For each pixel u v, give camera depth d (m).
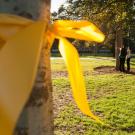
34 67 1.57
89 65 29.33
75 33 1.96
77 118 9.59
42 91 1.75
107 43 18.02
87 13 15.04
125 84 16.94
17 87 1.52
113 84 16.83
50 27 1.84
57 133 8.52
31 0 1.70
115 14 15.12
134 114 10.28
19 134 1.68
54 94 13.72
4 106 1.49
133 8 14.79
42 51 1.76
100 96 13.71
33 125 1.70
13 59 1.56
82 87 2.00
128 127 8.94
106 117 9.96
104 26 15.76
